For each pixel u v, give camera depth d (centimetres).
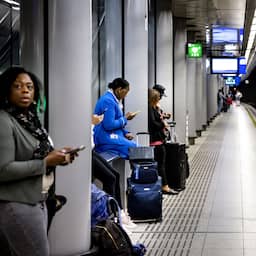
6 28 683
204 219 618
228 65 1864
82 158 430
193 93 1634
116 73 803
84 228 435
